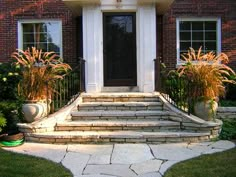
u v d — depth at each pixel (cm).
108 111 783
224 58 773
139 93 856
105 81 959
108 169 507
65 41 1210
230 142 659
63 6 1211
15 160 546
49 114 743
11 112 746
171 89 856
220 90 739
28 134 682
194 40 1223
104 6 918
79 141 661
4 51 1223
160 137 657
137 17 930
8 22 1221
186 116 705
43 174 483
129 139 659
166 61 1207
